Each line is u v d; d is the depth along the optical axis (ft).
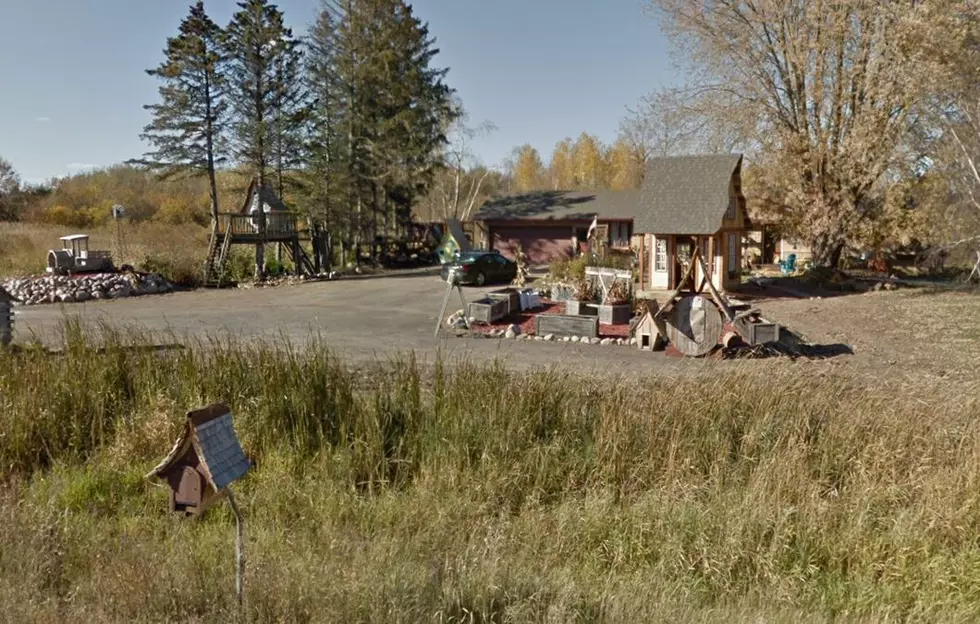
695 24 81.05
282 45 103.04
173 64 95.86
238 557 13.23
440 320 48.80
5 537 15.38
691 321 40.06
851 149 73.36
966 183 68.64
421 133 125.18
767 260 122.31
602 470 20.90
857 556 17.47
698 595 15.88
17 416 22.57
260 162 103.50
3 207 150.10
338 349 41.47
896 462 21.21
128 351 27.30
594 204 124.57
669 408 22.72
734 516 18.16
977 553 17.40
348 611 12.89
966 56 63.52
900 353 39.91
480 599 13.67
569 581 14.93
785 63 79.97
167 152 98.99
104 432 23.85
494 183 242.99
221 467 12.75
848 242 83.51
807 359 38.14
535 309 59.72
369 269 112.57
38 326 50.85
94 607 12.94
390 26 121.19
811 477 20.81
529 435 22.11
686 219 71.20
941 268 99.25
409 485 21.11
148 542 16.53
